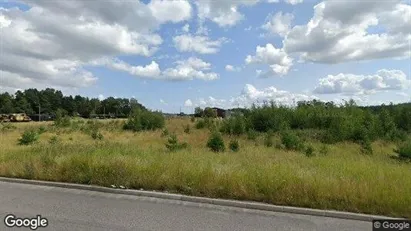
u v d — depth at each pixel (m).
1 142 18.23
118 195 6.52
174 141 14.91
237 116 26.16
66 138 22.62
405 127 25.86
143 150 12.56
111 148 12.29
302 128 25.73
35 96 95.06
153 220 4.97
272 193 5.94
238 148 15.16
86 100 101.75
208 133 24.36
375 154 14.07
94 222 4.81
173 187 6.65
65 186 7.15
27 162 8.45
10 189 6.95
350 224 4.97
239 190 6.14
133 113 37.25
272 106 27.72
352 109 26.28
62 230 4.44
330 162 9.70
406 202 5.30
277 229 4.70
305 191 5.86
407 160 11.80
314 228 4.77
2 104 86.06
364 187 5.77
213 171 6.98
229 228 4.68
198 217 5.17
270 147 16.59
